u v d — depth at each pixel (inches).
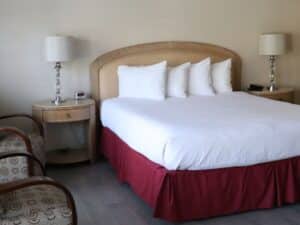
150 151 124.1
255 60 222.1
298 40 230.4
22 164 130.1
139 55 193.9
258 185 127.1
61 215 90.2
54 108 167.8
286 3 223.6
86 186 153.1
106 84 189.0
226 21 211.5
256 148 123.3
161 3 197.3
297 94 235.5
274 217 125.2
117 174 160.6
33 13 176.7
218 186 122.2
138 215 127.8
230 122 132.0
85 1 184.2
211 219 124.3
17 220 86.9
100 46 190.1
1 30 173.0
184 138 117.2
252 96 187.3
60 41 168.7
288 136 127.0
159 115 144.8
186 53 201.6
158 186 117.0
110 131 171.8
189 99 179.9
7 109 179.0
